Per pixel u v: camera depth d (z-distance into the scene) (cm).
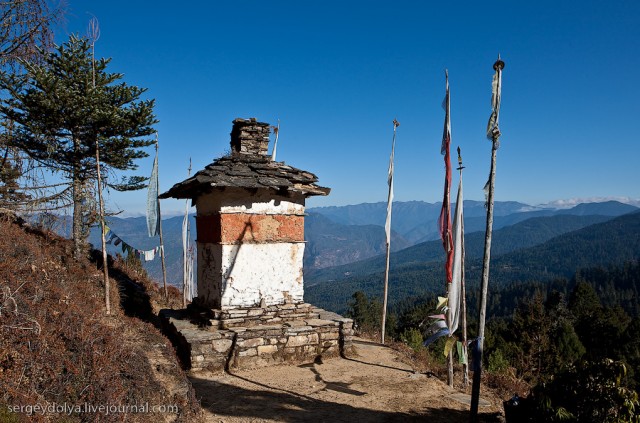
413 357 1156
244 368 922
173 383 675
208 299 1030
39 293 680
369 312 5206
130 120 1422
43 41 1345
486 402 827
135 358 651
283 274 1046
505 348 2733
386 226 1309
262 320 998
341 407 759
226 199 986
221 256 983
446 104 813
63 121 1344
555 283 12056
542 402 600
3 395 480
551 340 3092
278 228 1042
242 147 1113
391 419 723
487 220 605
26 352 538
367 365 998
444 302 770
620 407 548
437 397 834
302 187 1056
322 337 1020
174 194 1161
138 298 1470
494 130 602
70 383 538
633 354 3447
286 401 773
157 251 1669
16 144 1415
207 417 691
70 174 1466
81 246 1496
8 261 782
